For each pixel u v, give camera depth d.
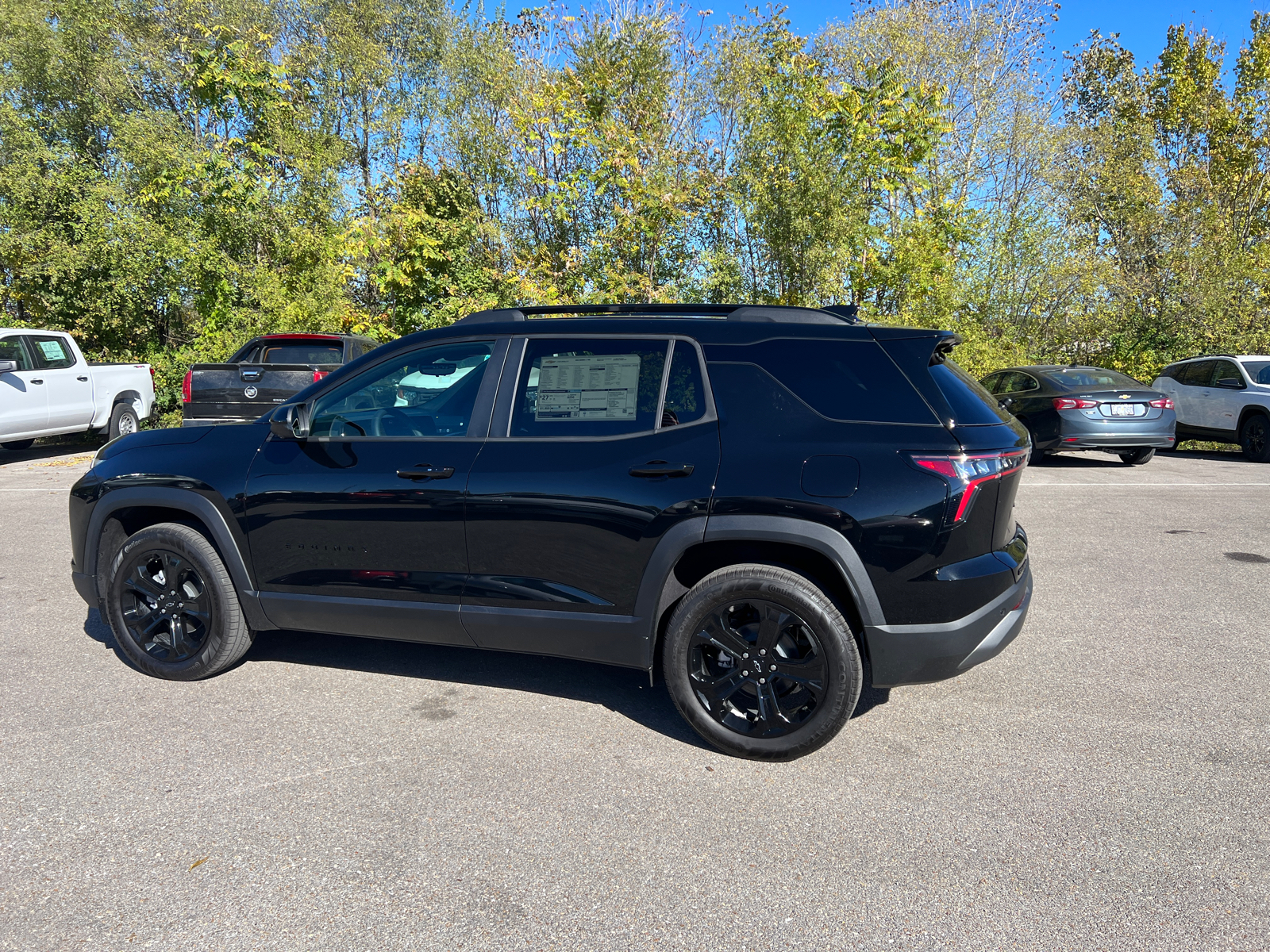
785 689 3.32
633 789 3.08
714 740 3.33
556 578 3.47
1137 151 20.67
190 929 2.29
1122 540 7.16
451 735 3.50
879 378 3.28
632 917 2.36
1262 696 3.93
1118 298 19.27
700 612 3.29
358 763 3.25
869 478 3.12
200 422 9.57
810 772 3.21
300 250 15.46
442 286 16.78
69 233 15.89
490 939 2.26
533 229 18.06
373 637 3.83
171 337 16.94
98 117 17.34
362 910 2.38
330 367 10.75
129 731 3.50
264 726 3.56
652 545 3.31
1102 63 27.39
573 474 3.42
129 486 4.04
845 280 15.72
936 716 3.73
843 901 2.43
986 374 14.52
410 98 20.86
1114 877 2.55
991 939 2.27
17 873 2.53
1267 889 2.48
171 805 2.92
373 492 3.66
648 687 4.05
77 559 4.25
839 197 15.17
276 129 15.98
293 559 3.83
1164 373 15.62
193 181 15.29
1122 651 4.52
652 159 16.14
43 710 3.69
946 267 15.97
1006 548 3.36
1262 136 23.30
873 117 15.30
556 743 3.44
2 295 16.02
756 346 3.43
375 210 17.14
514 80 17.25
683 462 3.31
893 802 2.99
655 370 3.49
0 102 15.77
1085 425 11.61
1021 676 4.18
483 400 3.67
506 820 2.86
